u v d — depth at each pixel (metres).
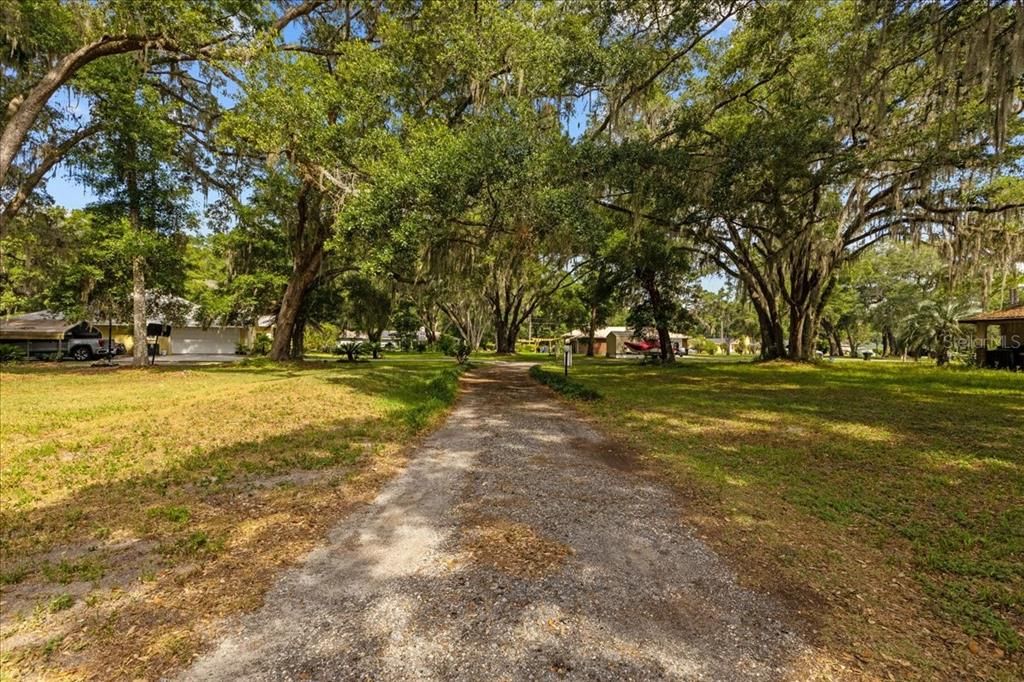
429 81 14.37
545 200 12.26
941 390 14.05
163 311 30.27
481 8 13.13
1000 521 4.26
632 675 2.33
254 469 5.63
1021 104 12.62
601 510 4.57
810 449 6.98
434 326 60.97
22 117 12.62
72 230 20.95
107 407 9.45
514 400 12.41
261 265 25.83
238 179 19.89
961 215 17.73
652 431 8.29
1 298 27.27
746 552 3.71
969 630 2.74
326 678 2.28
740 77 16.66
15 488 4.86
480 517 4.36
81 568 3.30
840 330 57.06
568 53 13.69
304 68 12.53
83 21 12.19
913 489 5.17
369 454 6.44
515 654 2.47
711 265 27.70
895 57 11.76
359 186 12.34
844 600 3.05
